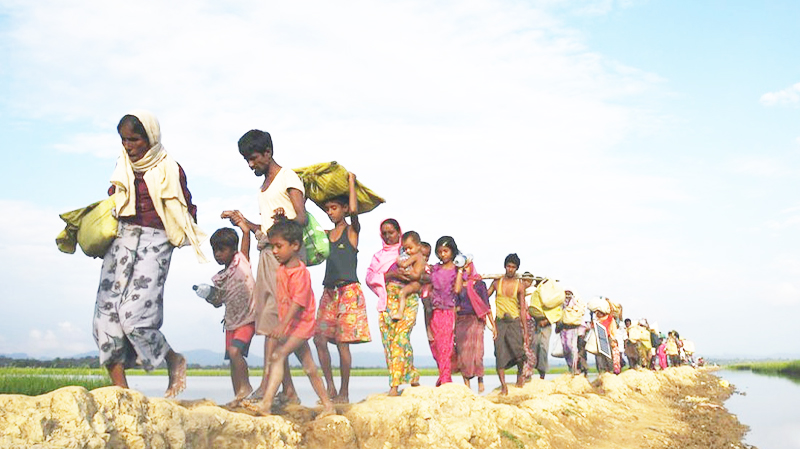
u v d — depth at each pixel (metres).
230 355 6.02
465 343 10.04
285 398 6.40
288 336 5.74
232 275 5.98
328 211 7.29
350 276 7.06
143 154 5.25
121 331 5.08
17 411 3.67
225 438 4.87
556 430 9.45
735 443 11.56
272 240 5.70
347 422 5.90
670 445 10.59
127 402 4.21
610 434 10.64
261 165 6.29
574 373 14.45
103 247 5.23
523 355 10.83
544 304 12.80
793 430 13.88
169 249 5.40
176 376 5.37
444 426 7.30
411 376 7.78
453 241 9.48
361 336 7.04
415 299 7.80
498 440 7.89
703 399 19.19
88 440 3.77
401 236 7.95
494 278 11.09
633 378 17.98
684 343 37.94
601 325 17.33
